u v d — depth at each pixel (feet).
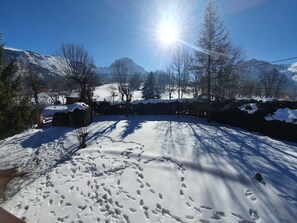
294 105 39.63
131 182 20.75
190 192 19.06
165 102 66.90
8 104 28.53
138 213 16.60
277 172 22.49
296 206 17.13
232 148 29.91
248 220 15.72
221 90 54.54
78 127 48.14
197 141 33.47
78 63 74.54
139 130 42.55
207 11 54.49
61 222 15.75
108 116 67.62
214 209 16.90
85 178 22.03
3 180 23.61
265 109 40.83
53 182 21.59
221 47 54.08
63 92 164.96
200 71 56.08
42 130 46.24
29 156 31.19
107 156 27.50
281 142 33.58
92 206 17.49
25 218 16.26
